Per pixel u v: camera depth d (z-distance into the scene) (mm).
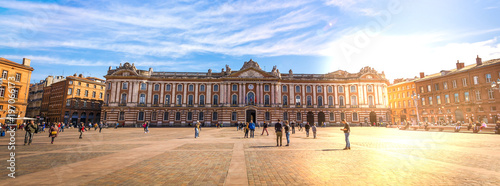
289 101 71250
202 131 41000
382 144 17375
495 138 22391
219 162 10320
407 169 8711
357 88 71562
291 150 14188
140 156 12000
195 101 69562
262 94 69438
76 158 11305
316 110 71000
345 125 14797
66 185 6656
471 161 10234
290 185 6801
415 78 78625
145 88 68375
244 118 67125
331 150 14062
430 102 68812
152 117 67375
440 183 6902
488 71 53750
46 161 10445
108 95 66312
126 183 6961
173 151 13898
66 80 76750
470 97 57344
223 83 69812
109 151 13898
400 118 80500
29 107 94125
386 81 71812
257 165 9633
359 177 7637
